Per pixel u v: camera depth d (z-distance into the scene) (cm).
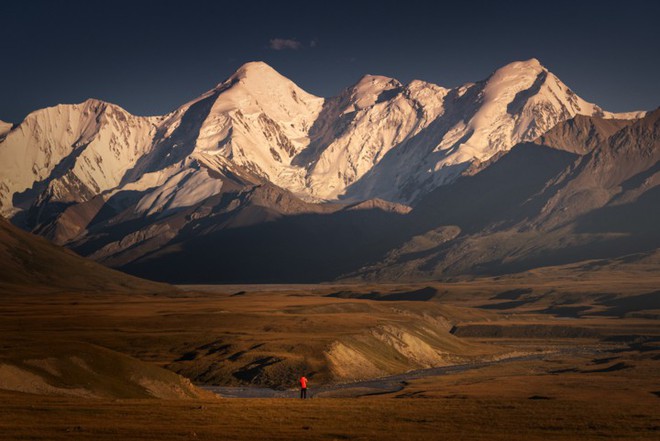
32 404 11094
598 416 11750
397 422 10694
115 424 9756
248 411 11300
